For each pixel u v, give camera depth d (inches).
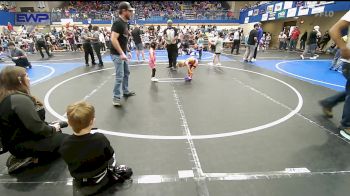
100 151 92.3
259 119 179.3
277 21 975.6
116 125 167.0
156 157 127.2
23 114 102.3
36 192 101.0
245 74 353.7
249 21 1029.8
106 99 226.8
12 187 104.0
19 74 106.7
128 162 122.4
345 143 142.6
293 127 164.9
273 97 236.1
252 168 117.9
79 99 225.9
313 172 115.1
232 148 136.9
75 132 92.0
